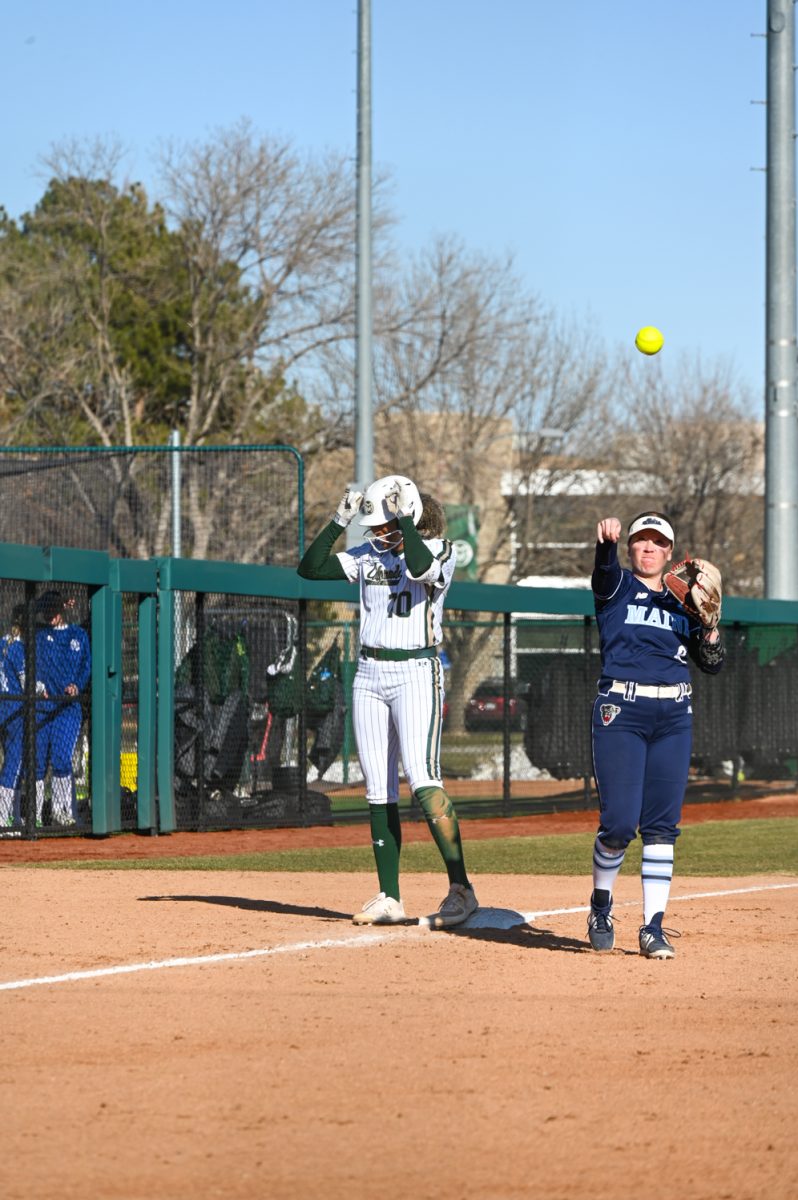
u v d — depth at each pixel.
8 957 19.97
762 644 54.62
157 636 40.88
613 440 120.62
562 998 17.34
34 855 35.72
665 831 20.38
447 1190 10.91
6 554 36.75
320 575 22.38
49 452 56.00
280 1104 12.99
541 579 123.25
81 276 116.75
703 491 124.00
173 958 19.88
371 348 53.72
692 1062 14.43
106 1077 13.86
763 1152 11.80
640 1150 11.84
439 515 22.61
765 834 41.31
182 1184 11.02
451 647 60.69
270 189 113.31
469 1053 14.73
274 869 32.22
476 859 34.72
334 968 19.14
